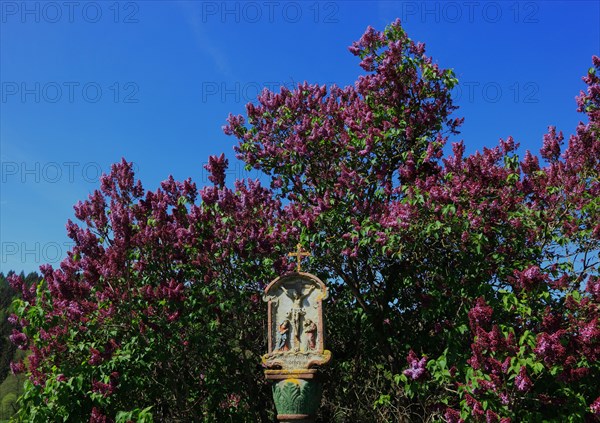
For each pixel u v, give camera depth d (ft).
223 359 26.68
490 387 17.10
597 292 18.13
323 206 24.30
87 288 23.18
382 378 27.43
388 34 27.45
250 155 29.14
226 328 27.45
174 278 26.53
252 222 26.45
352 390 27.50
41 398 22.30
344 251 23.67
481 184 22.33
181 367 27.02
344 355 28.09
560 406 18.03
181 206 27.68
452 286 23.24
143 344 23.75
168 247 26.07
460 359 20.27
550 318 17.99
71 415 22.47
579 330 17.97
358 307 27.71
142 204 27.35
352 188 24.39
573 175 23.36
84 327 23.82
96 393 22.12
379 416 25.73
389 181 25.88
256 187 28.60
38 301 23.67
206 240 25.84
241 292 25.90
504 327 18.99
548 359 16.51
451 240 22.26
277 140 29.86
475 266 22.52
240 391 26.78
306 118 27.76
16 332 24.32
